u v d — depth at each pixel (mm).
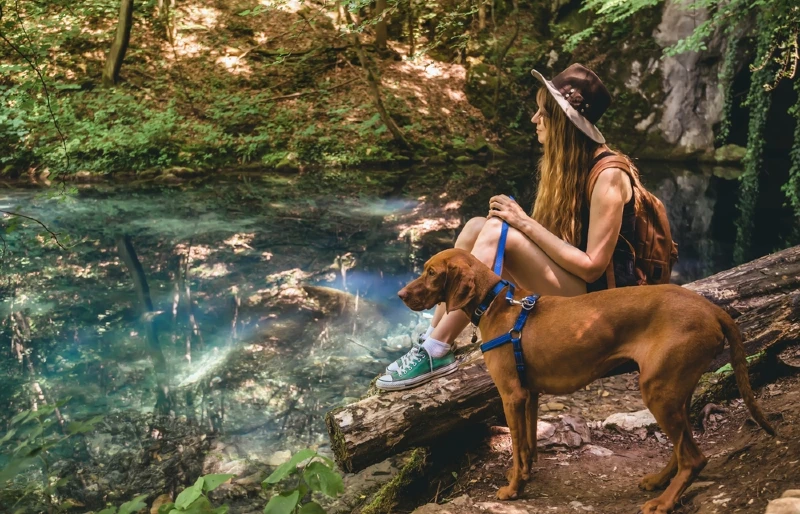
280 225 8625
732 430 2932
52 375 4684
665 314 2205
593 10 15133
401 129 13508
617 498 2494
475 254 2838
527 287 2896
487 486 2791
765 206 10000
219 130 12664
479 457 3027
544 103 2871
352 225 8633
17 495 3318
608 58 14695
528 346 2406
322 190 10820
